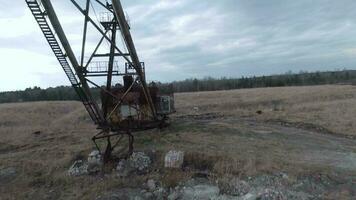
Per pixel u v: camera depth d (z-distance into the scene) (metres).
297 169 16.97
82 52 18.80
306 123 31.75
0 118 47.34
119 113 23.06
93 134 30.28
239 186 15.38
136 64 19.70
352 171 17.23
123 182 17.33
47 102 72.88
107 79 20.89
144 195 15.85
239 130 27.45
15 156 23.55
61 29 16.97
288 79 134.25
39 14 16.31
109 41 19.30
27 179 19.03
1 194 17.38
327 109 40.75
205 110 49.47
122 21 17.31
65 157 21.83
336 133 28.23
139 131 25.91
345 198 14.12
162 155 19.80
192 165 18.62
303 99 56.69
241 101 58.41
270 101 56.66
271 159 18.67
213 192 15.10
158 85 28.48
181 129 27.75
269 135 26.16
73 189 17.33
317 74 145.75
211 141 23.22
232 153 19.70
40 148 25.88
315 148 22.47
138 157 19.56
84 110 54.81
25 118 48.91
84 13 18.23
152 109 23.77
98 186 17.22
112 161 20.02
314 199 14.03
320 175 16.30
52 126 39.81
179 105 56.00
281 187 15.05
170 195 15.55
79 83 19.59
